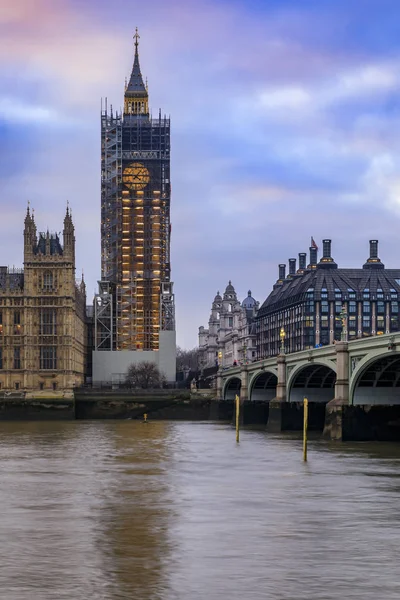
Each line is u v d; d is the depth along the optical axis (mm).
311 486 78562
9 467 93375
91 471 90000
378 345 115750
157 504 68000
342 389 128125
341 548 52031
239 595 42312
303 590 43094
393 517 62406
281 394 162000
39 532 56719
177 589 43312
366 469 92062
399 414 127562
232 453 111500
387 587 43688
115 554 50562
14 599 41656
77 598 41812
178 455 108812
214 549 51781
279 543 53438
